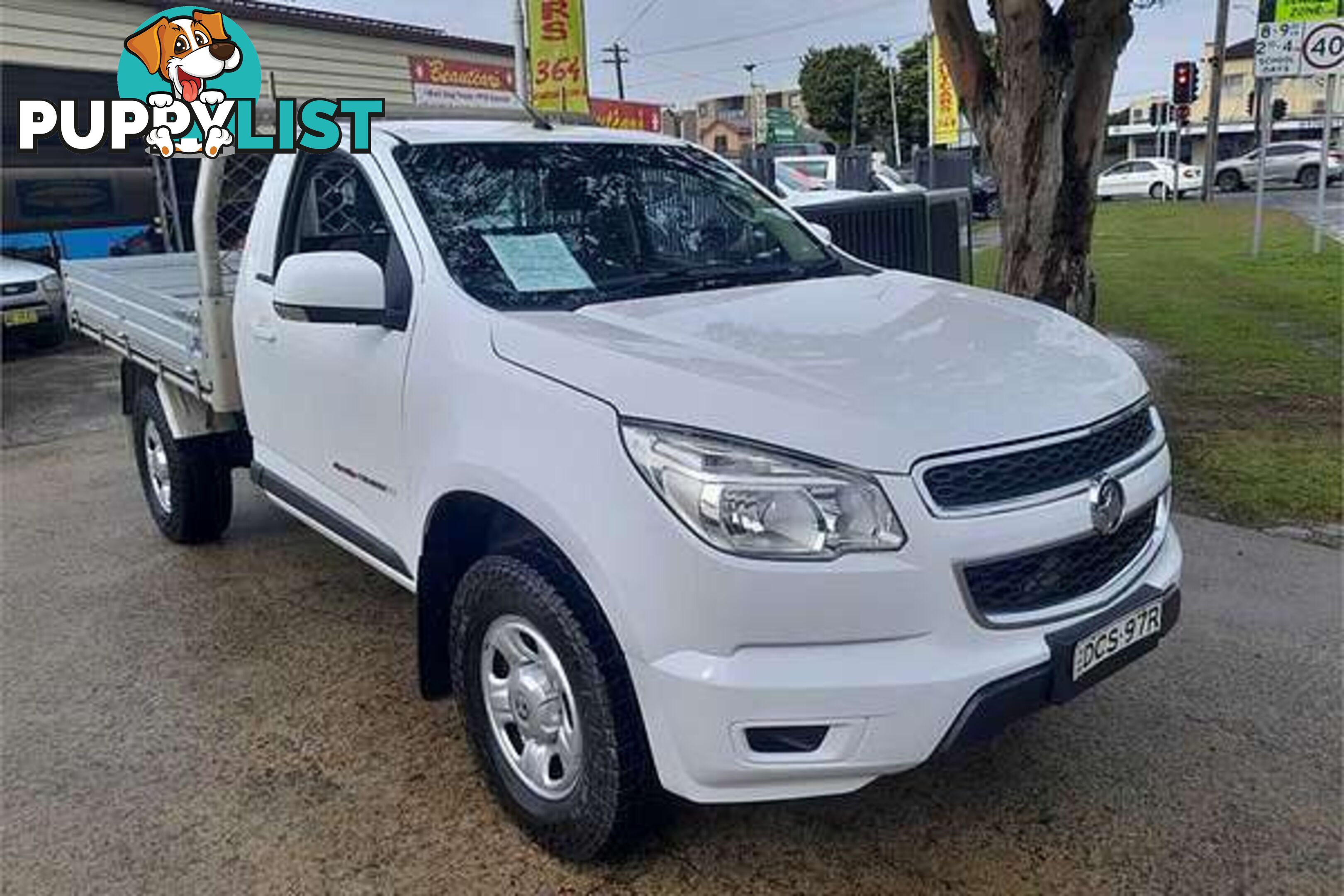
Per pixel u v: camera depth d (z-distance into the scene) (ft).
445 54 56.54
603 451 7.78
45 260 41.86
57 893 8.89
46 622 14.46
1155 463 9.10
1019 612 7.84
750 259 12.28
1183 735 10.65
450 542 10.02
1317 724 10.77
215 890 8.86
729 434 7.40
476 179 11.30
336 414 11.37
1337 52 39.34
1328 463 18.40
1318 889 8.43
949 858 8.95
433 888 8.79
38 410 28.50
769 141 160.76
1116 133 191.42
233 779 10.49
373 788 10.25
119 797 10.25
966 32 20.56
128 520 18.81
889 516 7.27
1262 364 25.67
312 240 12.59
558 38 37.63
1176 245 54.54
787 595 7.23
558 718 8.80
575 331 8.87
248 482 20.72
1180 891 8.46
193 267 20.68
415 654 13.20
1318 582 14.01
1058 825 9.35
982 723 7.51
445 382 9.42
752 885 8.70
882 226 26.43
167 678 12.71
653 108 66.18
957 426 7.63
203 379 14.10
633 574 7.56
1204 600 13.62
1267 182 113.91
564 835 8.82
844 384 7.97
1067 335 9.86
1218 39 97.66
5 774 10.71
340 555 16.71
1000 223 21.02
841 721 7.32
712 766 7.53
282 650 13.38
